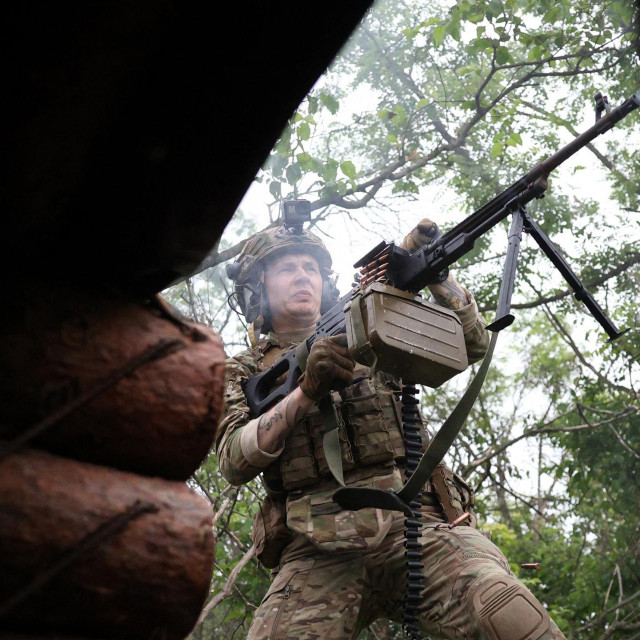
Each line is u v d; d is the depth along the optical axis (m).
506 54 6.76
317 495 3.24
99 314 1.50
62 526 1.36
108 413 1.45
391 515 3.15
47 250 1.50
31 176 1.35
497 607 2.75
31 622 1.36
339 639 3.07
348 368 3.08
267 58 1.28
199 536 1.48
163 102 1.32
